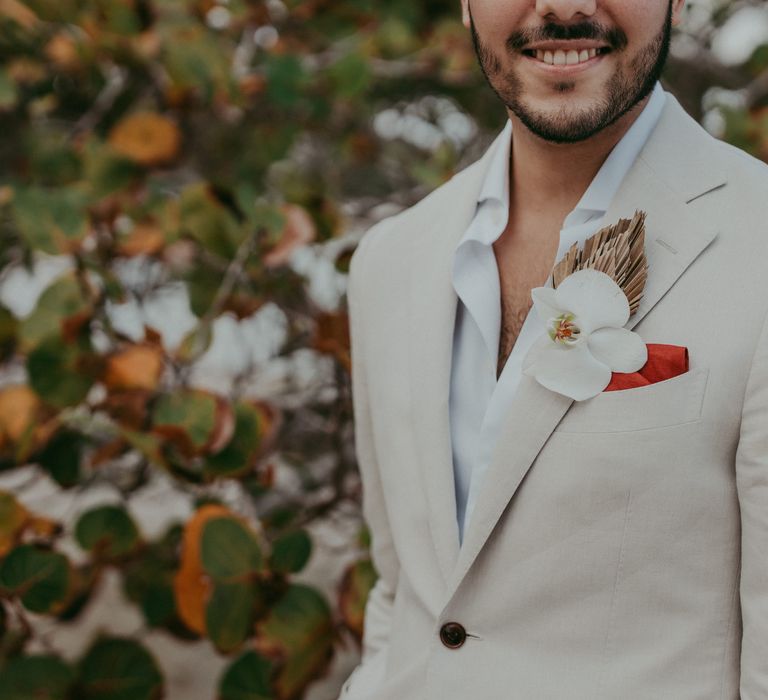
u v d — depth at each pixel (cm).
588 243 112
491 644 115
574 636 109
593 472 105
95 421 201
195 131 246
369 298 142
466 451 125
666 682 105
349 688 142
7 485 257
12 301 230
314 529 277
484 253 129
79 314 197
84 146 219
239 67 235
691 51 253
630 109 112
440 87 265
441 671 117
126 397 197
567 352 106
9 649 203
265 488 221
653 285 106
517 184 129
